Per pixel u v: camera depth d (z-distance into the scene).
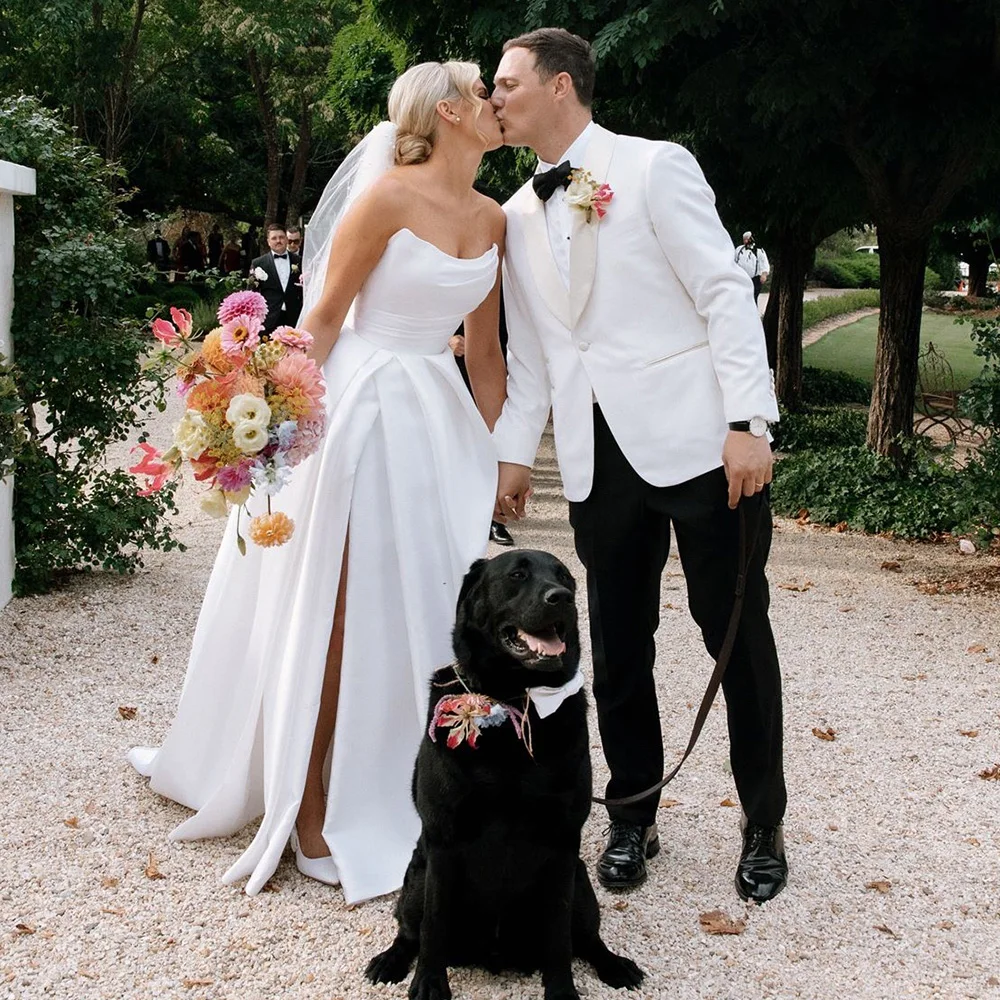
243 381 3.07
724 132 8.47
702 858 3.65
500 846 2.73
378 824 3.52
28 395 6.44
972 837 3.83
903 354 9.73
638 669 3.47
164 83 28.83
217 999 2.82
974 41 7.68
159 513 6.94
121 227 6.98
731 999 2.89
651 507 3.32
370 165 3.50
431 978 2.73
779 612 6.64
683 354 3.27
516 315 3.59
